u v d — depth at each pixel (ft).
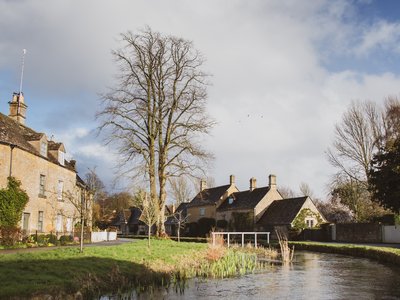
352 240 159.53
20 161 102.37
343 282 60.95
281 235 180.04
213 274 66.44
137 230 293.64
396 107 168.25
